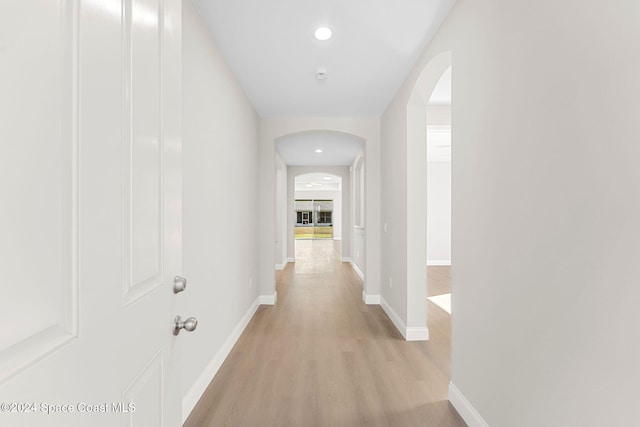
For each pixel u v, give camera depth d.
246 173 3.53
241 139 3.30
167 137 0.95
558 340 1.14
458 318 1.95
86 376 0.57
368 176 4.39
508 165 1.44
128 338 0.72
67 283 0.53
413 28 2.31
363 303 4.47
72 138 0.54
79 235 0.55
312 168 8.59
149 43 0.83
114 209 0.66
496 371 1.54
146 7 0.82
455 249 1.98
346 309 4.17
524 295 1.33
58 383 0.50
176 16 1.02
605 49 0.95
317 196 16.48
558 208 1.14
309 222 16.50
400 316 3.38
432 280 6.11
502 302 1.49
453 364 2.02
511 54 1.42
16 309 0.43
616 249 0.92
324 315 3.91
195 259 2.00
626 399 0.89
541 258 1.22
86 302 0.57
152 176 0.85
